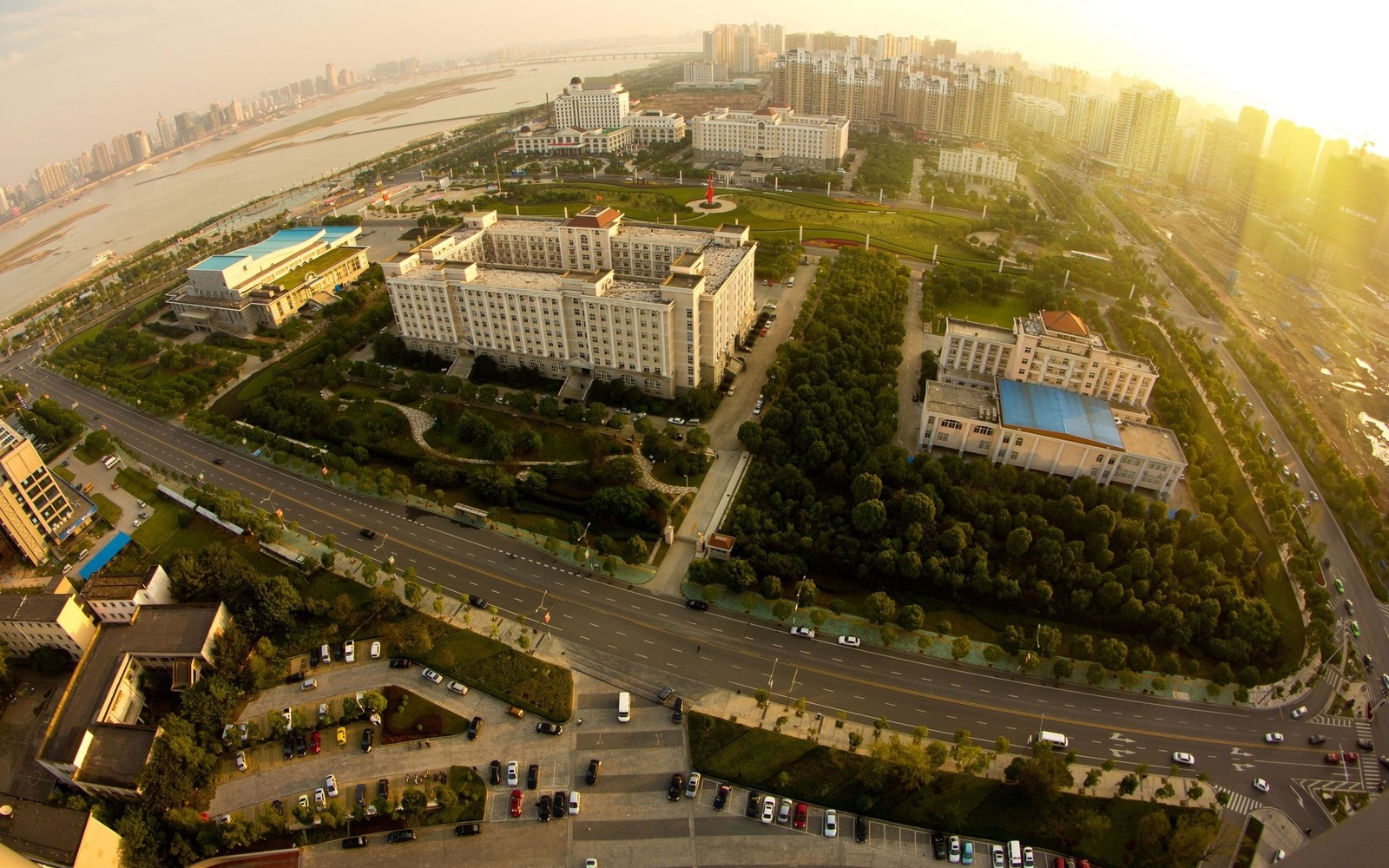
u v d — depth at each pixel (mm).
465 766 171250
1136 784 159625
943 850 153750
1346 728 176625
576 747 175125
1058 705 183000
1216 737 175000
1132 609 194750
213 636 192750
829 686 188250
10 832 143500
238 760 172500
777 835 158375
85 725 171750
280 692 188875
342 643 199625
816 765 169125
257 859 155750
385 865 154375
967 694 186000
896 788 163375
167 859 155375
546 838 158500
